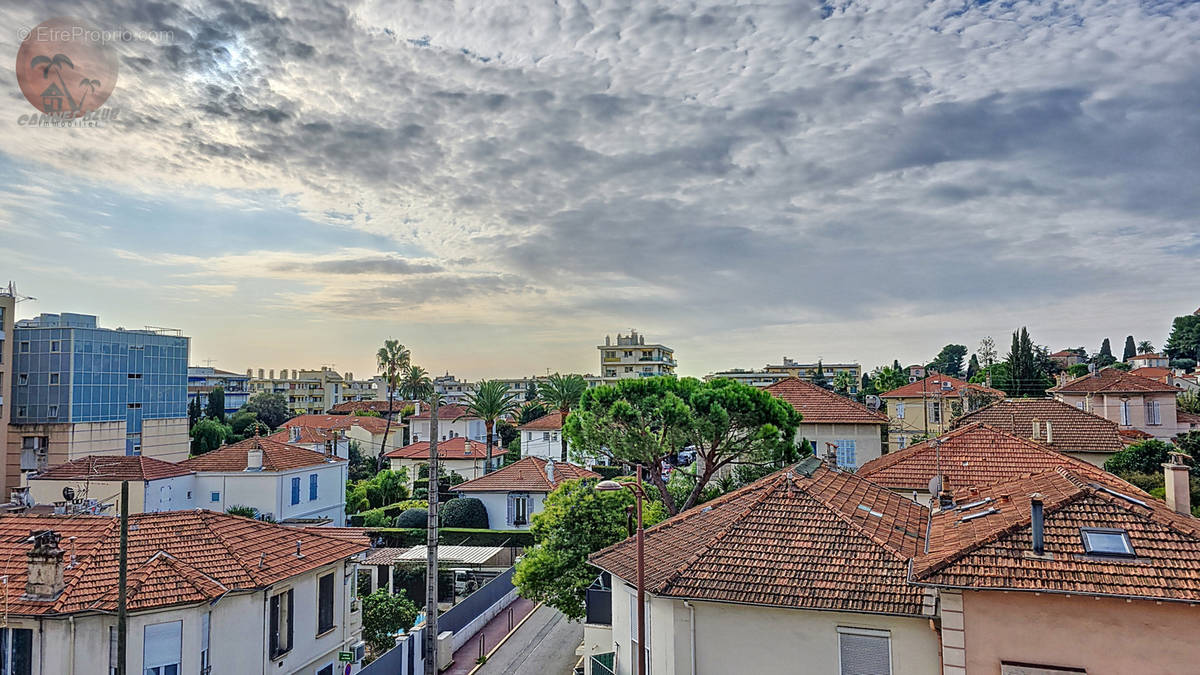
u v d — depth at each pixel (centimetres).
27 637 1848
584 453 3934
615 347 15075
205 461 5009
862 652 1595
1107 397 5553
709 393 3353
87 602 1862
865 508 2141
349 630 2678
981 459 2941
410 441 10325
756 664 1652
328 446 6125
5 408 6731
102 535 2148
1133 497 1730
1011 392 8819
